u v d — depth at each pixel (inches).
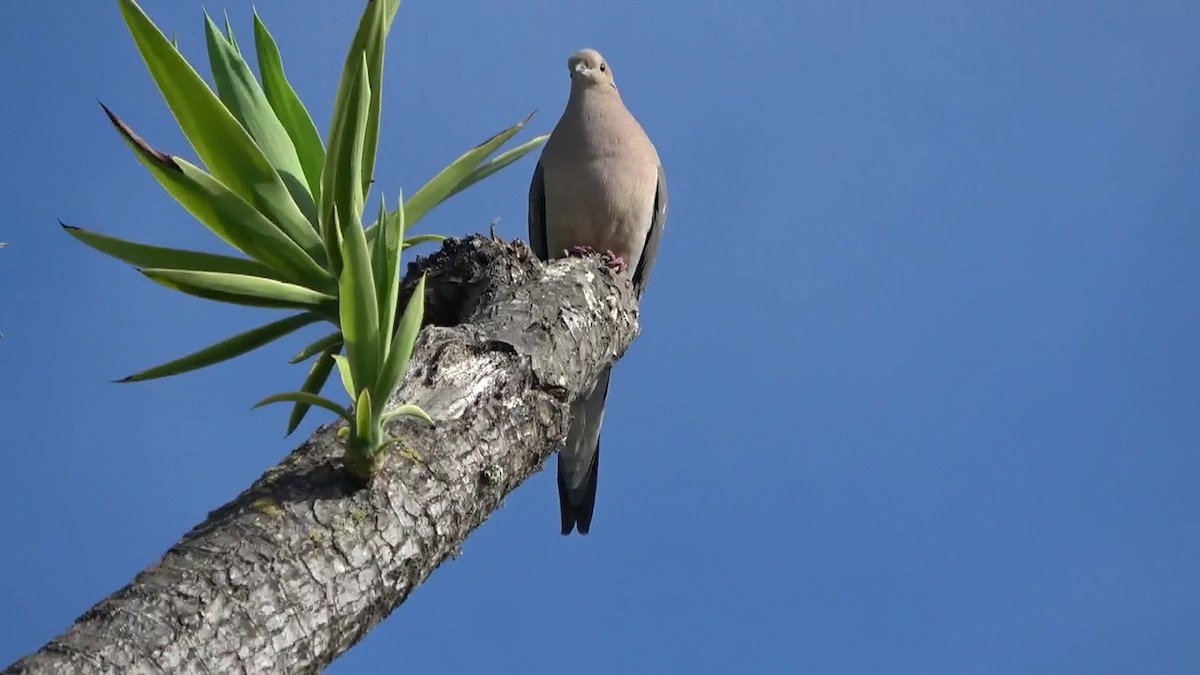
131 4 238.1
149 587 171.0
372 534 193.9
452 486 211.6
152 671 161.3
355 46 250.5
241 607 173.3
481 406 232.1
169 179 252.2
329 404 208.1
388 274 230.5
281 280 268.4
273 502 190.2
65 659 158.2
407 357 206.5
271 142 288.8
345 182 250.2
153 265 271.1
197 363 265.4
